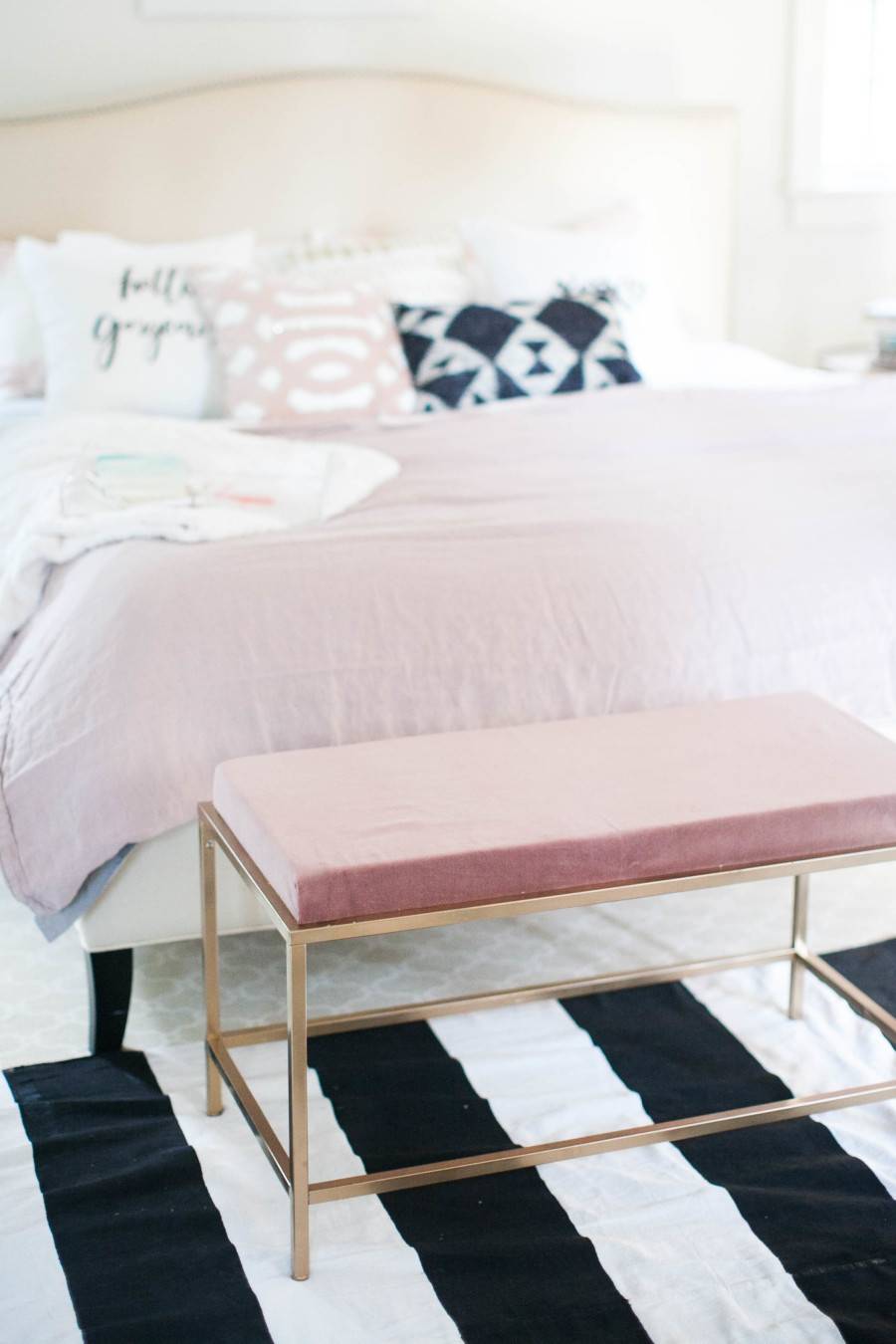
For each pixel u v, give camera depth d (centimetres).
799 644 197
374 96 372
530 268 352
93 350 310
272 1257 142
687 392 312
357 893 131
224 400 316
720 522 210
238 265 344
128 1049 181
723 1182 153
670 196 401
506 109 383
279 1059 178
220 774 156
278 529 213
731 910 219
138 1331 131
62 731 176
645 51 399
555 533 207
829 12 409
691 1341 129
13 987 199
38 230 359
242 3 365
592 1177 154
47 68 358
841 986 176
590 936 212
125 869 176
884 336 396
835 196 425
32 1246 143
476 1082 173
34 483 239
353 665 182
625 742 163
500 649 187
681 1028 184
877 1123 163
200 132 362
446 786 150
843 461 243
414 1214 148
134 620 181
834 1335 130
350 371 308
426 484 240
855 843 148
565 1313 133
